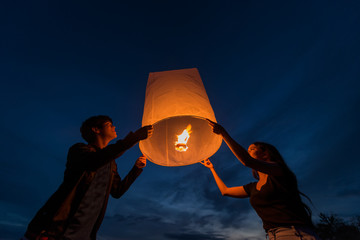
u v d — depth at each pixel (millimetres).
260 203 1761
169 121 1943
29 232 1224
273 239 1626
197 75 1808
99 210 1562
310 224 1603
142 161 2162
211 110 1675
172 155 1839
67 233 1341
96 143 1778
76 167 1377
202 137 1862
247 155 1562
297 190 1734
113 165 1877
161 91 1642
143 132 1444
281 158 1950
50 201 1337
